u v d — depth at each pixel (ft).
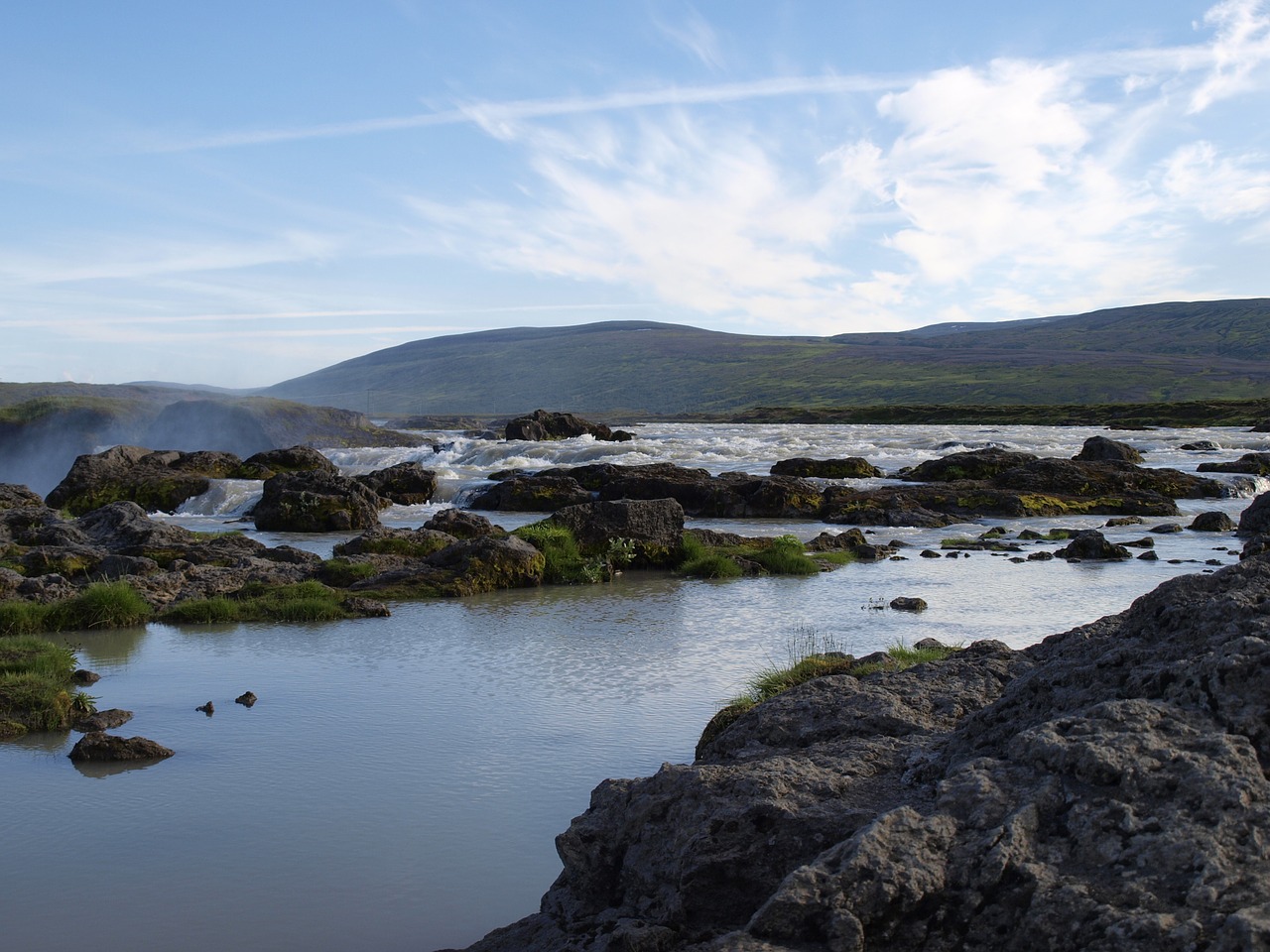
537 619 56.24
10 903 23.04
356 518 110.73
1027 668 26.35
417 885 23.77
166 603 59.62
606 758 32.27
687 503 122.83
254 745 33.96
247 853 25.54
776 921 14.74
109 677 43.55
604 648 48.47
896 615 56.70
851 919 14.30
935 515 110.11
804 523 114.11
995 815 15.74
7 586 59.41
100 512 85.97
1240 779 15.03
